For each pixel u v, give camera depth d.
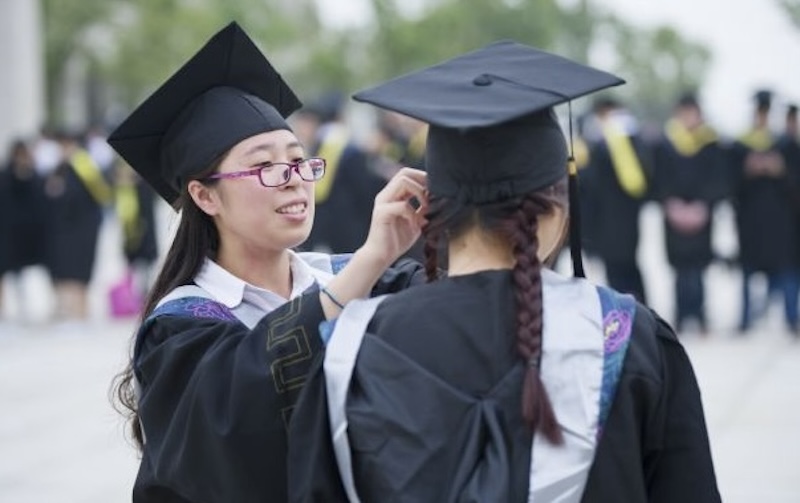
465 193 2.67
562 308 2.61
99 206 15.52
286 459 2.86
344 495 2.68
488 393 2.57
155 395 3.06
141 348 3.23
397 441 2.54
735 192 13.12
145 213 15.77
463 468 2.50
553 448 2.51
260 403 2.85
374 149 14.79
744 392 9.98
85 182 15.37
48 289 20.33
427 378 2.56
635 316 2.65
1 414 9.93
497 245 2.69
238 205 3.30
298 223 3.33
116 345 13.55
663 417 2.66
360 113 32.84
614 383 2.56
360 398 2.61
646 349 2.62
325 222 13.66
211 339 3.05
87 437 9.03
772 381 10.42
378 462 2.55
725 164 12.98
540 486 2.50
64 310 15.66
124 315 15.83
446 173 2.70
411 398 2.55
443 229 2.72
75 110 49.06
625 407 2.57
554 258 2.88
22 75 25.73
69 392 10.82
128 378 3.50
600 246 13.22
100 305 17.50
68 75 46.31
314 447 2.66
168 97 3.36
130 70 42.78
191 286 3.38
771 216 13.03
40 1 41.81
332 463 2.67
